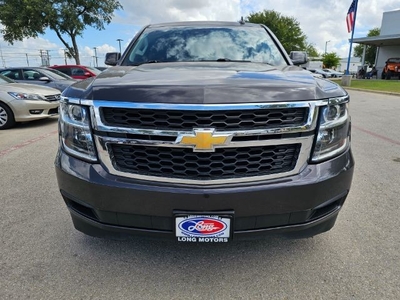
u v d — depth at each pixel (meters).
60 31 20.27
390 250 2.10
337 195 1.73
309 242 2.20
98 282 1.80
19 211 2.65
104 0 20.72
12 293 1.70
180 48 2.89
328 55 52.06
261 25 3.36
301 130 1.57
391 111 8.45
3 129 6.29
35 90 6.59
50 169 3.75
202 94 1.49
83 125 1.63
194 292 1.73
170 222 1.61
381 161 4.04
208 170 1.55
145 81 1.65
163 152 1.56
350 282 1.79
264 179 1.58
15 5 19.19
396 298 1.67
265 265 1.95
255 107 1.49
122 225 1.67
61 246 2.14
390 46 29.75
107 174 1.62
